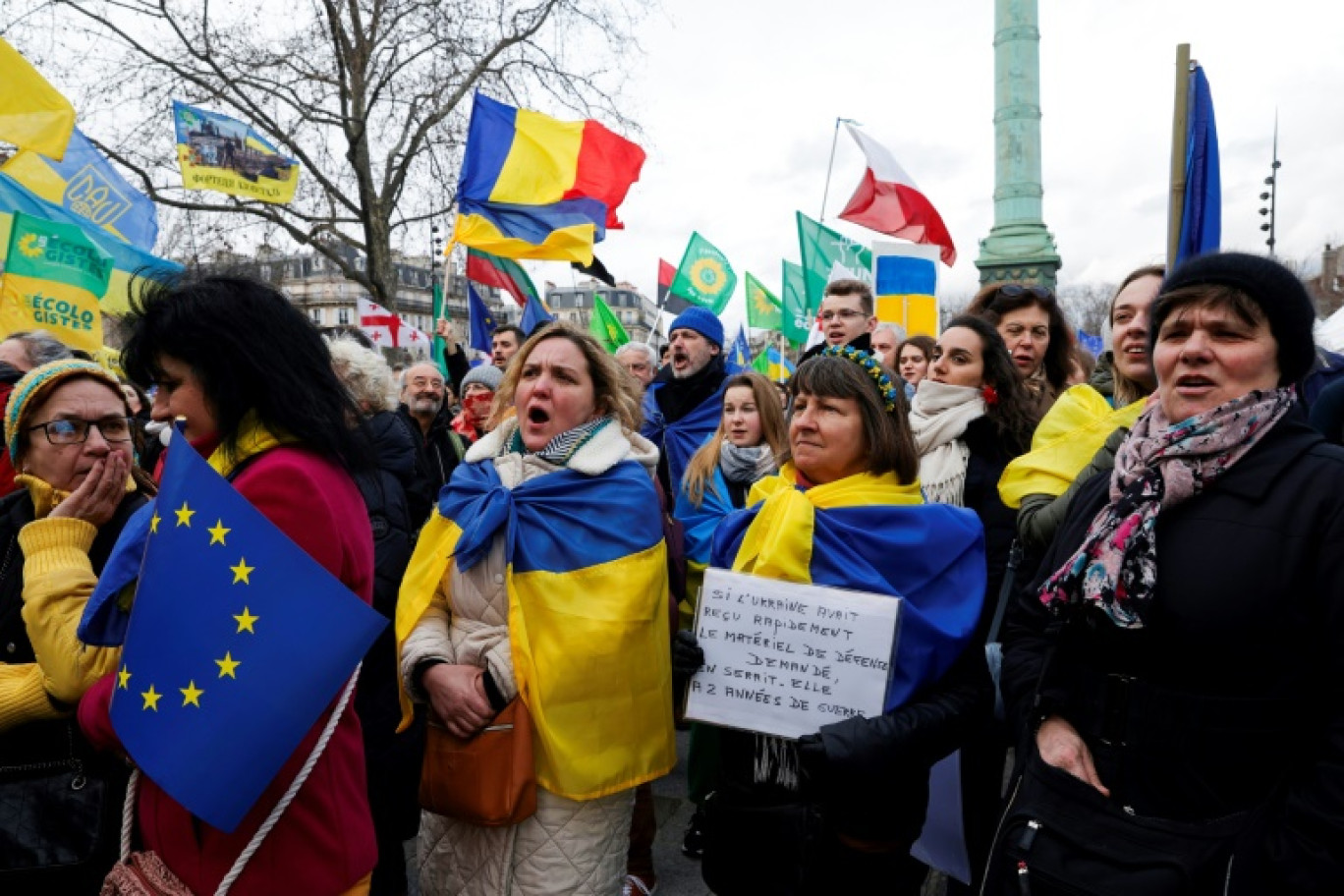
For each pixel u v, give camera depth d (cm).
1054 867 156
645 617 227
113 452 199
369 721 262
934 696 210
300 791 163
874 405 226
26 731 189
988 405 314
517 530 229
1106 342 339
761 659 210
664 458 491
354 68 1550
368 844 176
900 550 216
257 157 906
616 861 232
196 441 170
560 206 650
